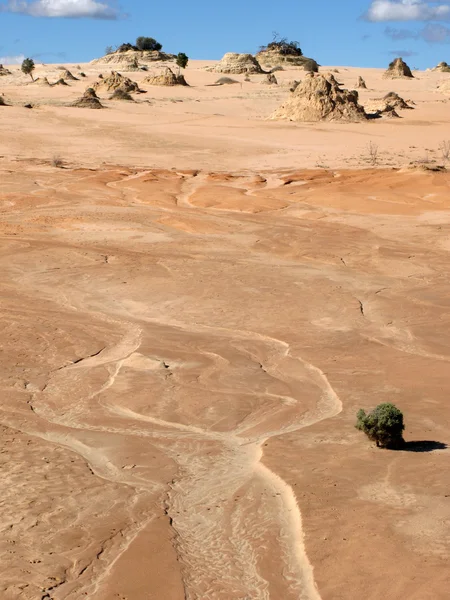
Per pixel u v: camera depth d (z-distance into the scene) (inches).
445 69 6619.1
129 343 778.2
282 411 596.1
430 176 1866.4
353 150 2492.6
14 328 805.9
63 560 368.5
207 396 625.3
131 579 353.4
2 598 335.3
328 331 834.8
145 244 1242.6
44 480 457.4
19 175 1909.4
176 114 3472.0
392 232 1368.1
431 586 344.2
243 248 1232.2
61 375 676.1
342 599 339.9
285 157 2370.8
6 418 569.6
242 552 385.1
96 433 545.0
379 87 5167.3
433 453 499.2
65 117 3181.6
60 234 1304.1
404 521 403.9
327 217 1499.8
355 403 609.9
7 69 6235.2
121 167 2129.7
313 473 466.9
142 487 455.5
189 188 1795.0
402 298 966.4
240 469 486.0
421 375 682.2
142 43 6889.8
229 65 5866.1
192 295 963.3
